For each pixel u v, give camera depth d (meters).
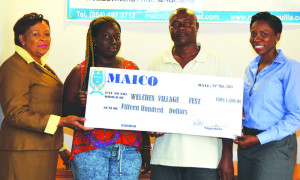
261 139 2.19
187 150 2.26
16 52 2.40
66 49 3.87
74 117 2.16
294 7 3.72
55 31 3.86
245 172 2.39
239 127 2.19
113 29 2.25
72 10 3.81
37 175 2.32
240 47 3.81
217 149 2.32
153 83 2.21
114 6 3.80
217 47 3.83
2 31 3.28
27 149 2.28
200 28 3.82
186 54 2.39
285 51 3.79
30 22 2.42
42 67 2.43
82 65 2.31
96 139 2.17
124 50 3.88
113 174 2.19
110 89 2.19
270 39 2.30
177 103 2.20
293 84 2.19
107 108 2.18
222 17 3.78
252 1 3.75
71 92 2.28
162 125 2.19
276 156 2.22
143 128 2.18
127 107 2.19
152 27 3.85
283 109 2.27
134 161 2.23
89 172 2.15
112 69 2.19
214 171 2.30
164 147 2.33
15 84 2.26
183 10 2.36
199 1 3.78
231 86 2.20
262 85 2.28
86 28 3.86
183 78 2.21
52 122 2.18
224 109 2.20
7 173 2.29
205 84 2.21
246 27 3.80
